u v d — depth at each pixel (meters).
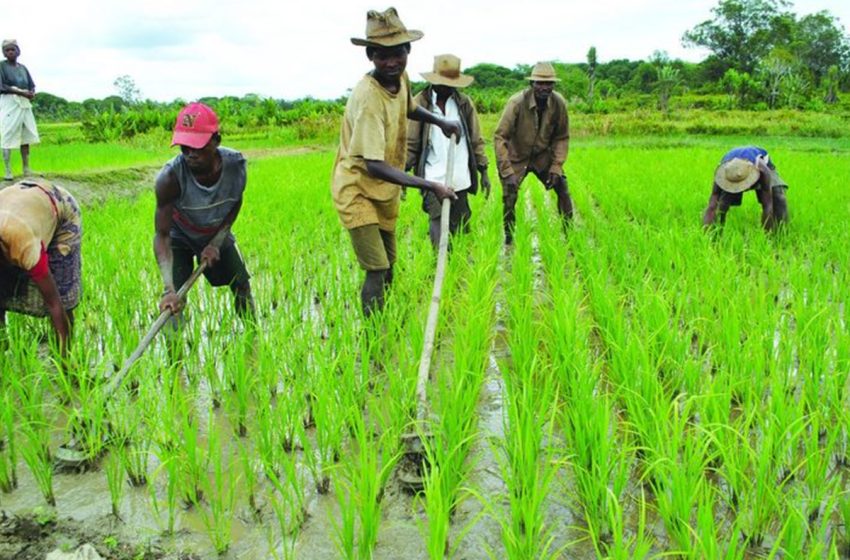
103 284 5.38
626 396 3.44
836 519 2.86
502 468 2.80
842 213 8.09
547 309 4.81
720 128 31.39
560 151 7.62
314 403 3.44
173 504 2.83
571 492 3.01
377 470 3.09
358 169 4.43
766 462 2.73
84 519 2.95
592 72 59.41
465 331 4.14
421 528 2.57
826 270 5.79
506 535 2.43
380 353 4.21
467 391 3.42
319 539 2.82
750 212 8.36
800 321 4.38
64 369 4.05
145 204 9.85
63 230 4.13
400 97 4.42
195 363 4.31
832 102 61.97
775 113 37.59
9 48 9.76
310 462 3.12
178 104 40.34
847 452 3.21
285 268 5.91
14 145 9.91
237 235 7.45
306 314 5.34
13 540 2.83
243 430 3.63
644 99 58.66
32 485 3.21
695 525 2.82
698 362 3.78
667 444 2.86
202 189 4.29
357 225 4.47
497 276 5.99
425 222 8.32
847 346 3.81
